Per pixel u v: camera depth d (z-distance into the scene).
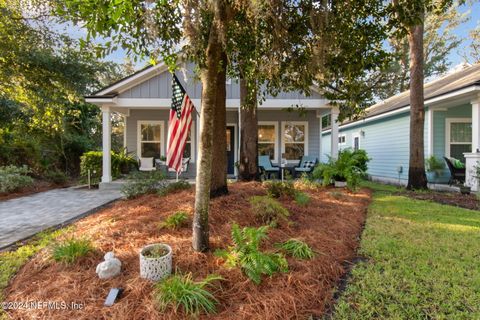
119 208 4.86
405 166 10.52
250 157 7.01
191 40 2.97
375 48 3.76
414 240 3.65
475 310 2.15
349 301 2.29
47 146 11.71
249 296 2.23
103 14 2.12
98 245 3.05
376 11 3.36
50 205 6.16
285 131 11.32
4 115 10.97
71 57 9.55
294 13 3.22
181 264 2.61
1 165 9.36
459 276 2.66
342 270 2.84
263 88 8.96
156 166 10.55
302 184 7.63
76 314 2.04
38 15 7.83
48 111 10.09
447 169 9.28
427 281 2.58
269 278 2.46
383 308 2.20
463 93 7.44
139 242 3.13
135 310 2.04
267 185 5.72
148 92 9.34
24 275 2.63
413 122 8.11
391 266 2.89
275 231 3.57
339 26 3.24
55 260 2.79
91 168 9.45
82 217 4.99
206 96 2.82
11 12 7.44
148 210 4.36
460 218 4.80
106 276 2.43
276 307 2.12
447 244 3.50
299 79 3.89
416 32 7.87
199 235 2.82
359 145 14.68
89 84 10.89
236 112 11.27
